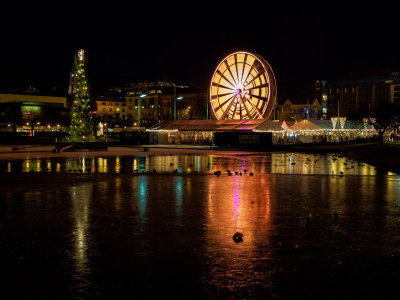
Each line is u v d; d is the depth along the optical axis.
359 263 6.23
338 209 10.70
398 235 7.92
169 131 72.56
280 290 5.20
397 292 5.11
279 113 146.38
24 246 7.16
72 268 6.01
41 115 131.50
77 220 9.30
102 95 165.75
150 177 18.69
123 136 73.31
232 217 9.66
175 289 5.23
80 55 51.72
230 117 73.44
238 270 5.93
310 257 6.54
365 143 65.50
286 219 9.43
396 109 73.81
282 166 25.44
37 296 5.01
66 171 21.58
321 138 74.00
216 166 25.36
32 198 12.49
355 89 168.88
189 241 7.51
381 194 13.44
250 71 67.88
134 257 6.55
